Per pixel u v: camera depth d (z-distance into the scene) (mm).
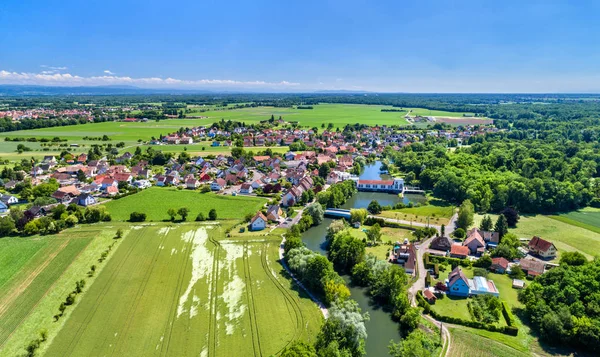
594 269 87938
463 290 93062
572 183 174750
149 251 113938
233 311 84438
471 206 144625
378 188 196125
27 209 142125
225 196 176125
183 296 90375
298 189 172250
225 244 119875
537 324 80188
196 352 71812
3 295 90625
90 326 79125
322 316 83625
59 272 100562
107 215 140375
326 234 131375
